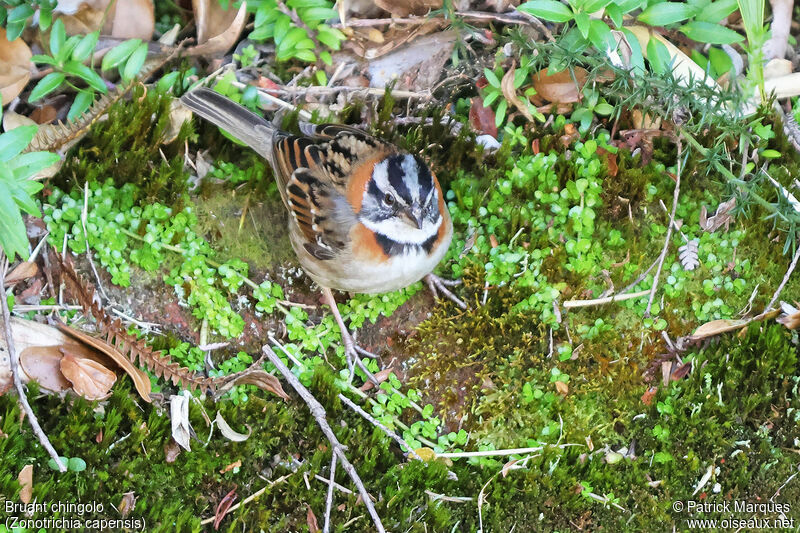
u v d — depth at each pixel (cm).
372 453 74
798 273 78
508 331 77
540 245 77
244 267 76
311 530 73
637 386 76
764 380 76
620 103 78
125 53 76
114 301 75
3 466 71
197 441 73
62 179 76
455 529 74
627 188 78
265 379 74
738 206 77
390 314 77
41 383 73
